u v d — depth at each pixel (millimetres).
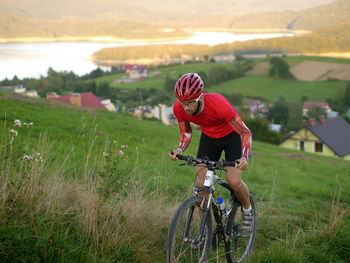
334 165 17609
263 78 135250
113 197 3395
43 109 19859
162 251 3127
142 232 3277
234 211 3102
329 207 5875
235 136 3025
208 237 2877
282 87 127438
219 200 2932
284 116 87062
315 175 12320
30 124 3646
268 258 3143
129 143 14188
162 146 15141
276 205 5656
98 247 2766
